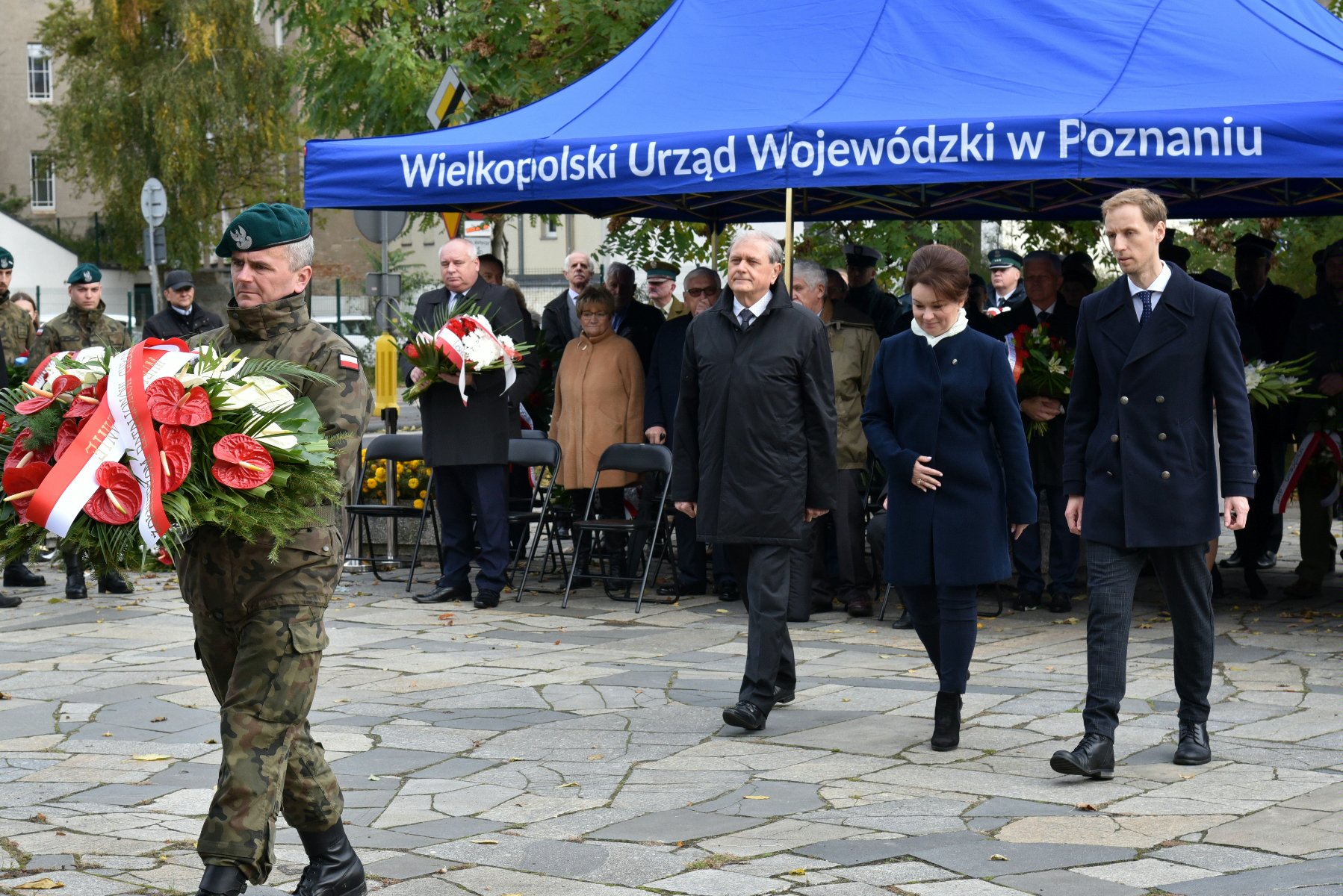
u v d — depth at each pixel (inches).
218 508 141.4
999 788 211.2
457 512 389.7
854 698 272.4
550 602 393.4
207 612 150.5
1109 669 216.2
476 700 272.1
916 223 601.3
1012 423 234.2
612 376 402.0
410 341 376.8
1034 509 235.1
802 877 172.1
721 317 252.8
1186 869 172.1
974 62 347.9
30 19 2033.7
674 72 375.9
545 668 302.4
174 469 140.6
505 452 380.5
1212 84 322.0
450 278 391.5
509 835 191.6
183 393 141.7
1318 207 471.8
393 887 170.1
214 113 1632.6
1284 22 344.8
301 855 184.4
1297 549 477.4
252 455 142.0
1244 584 408.5
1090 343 224.4
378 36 608.1
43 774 222.7
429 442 380.2
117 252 1727.4
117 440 141.6
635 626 353.7
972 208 508.7
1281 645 317.1
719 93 361.1
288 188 1723.7
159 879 171.5
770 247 249.6
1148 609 372.5
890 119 326.6
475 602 381.4
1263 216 478.0
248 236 159.0
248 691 147.9
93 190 1729.8
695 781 217.2
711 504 250.4
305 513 146.9
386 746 239.3
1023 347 361.7
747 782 216.4
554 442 401.1
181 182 1652.3
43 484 139.9
